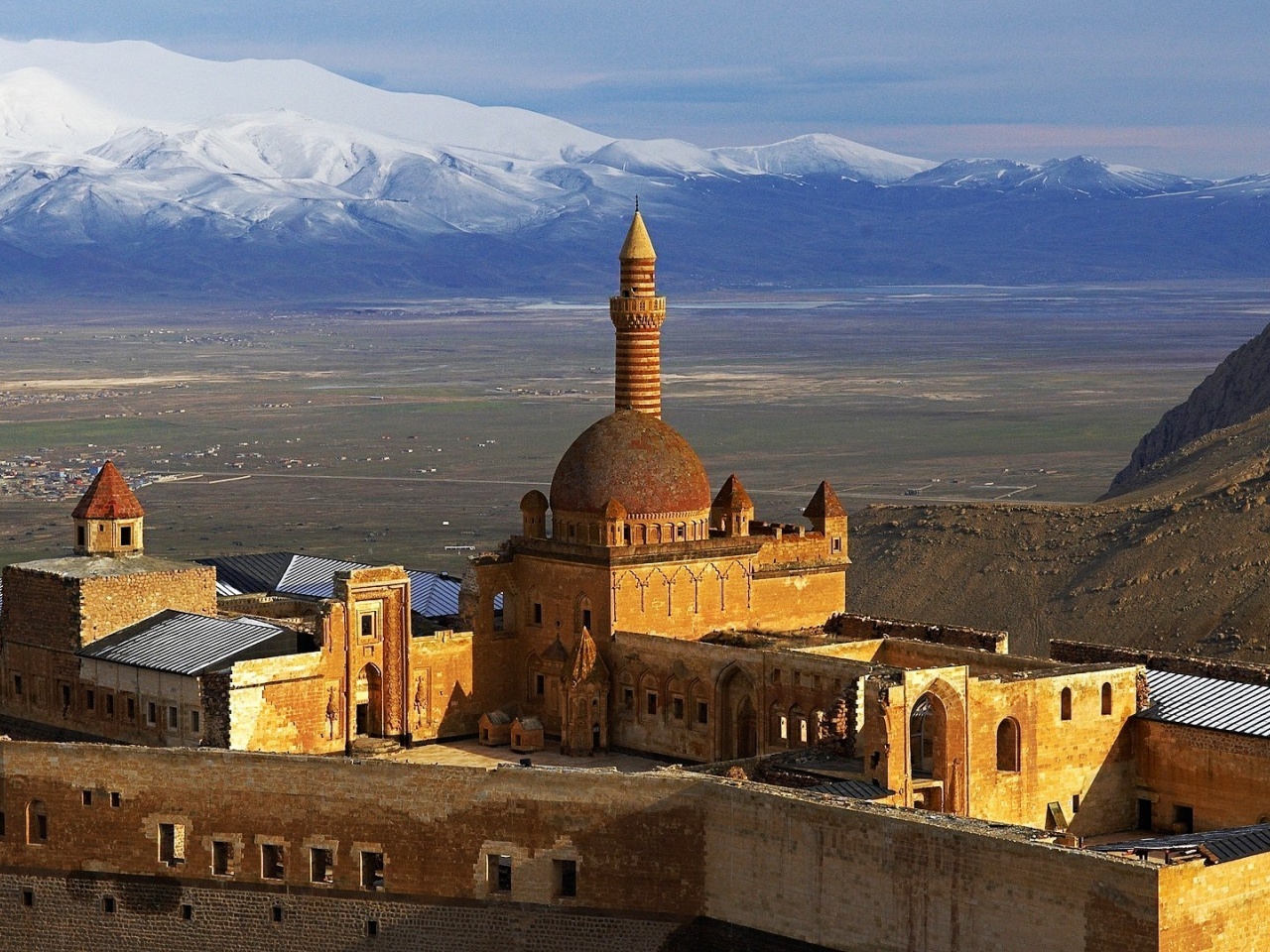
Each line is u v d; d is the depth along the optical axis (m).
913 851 95.44
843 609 151.38
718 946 103.81
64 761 115.38
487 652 142.75
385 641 137.50
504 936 108.00
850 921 98.12
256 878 112.25
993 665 129.62
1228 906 88.88
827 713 119.38
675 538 140.75
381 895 110.00
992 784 118.31
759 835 101.81
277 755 111.62
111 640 138.50
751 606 145.00
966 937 93.62
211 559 167.12
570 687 136.75
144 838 114.00
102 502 142.75
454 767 108.44
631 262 152.38
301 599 157.00
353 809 110.25
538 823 107.19
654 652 135.25
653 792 105.12
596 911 106.44
